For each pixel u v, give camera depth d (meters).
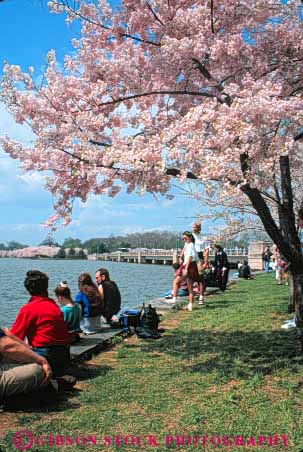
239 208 13.99
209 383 6.62
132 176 7.62
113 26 8.33
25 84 7.87
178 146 6.78
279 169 8.75
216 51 7.59
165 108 8.70
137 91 8.40
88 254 142.88
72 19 8.29
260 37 8.30
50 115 7.81
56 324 6.61
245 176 6.91
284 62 8.22
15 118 7.91
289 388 6.23
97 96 8.11
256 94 6.88
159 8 8.07
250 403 5.78
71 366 7.09
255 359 7.77
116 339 9.39
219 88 8.00
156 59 7.96
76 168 7.93
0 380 5.53
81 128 7.84
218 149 6.88
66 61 8.47
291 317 11.39
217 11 8.12
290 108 6.55
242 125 6.48
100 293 10.36
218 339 9.38
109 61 8.09
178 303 14.27
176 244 91.25
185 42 7.56
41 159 7.79
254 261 38.25
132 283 36.81
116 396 6.12
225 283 18.62
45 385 5.74
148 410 5.65
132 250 122.75
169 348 8.81
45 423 5.24
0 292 30.25
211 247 18.77
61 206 8.31
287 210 8.20
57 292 8.93
